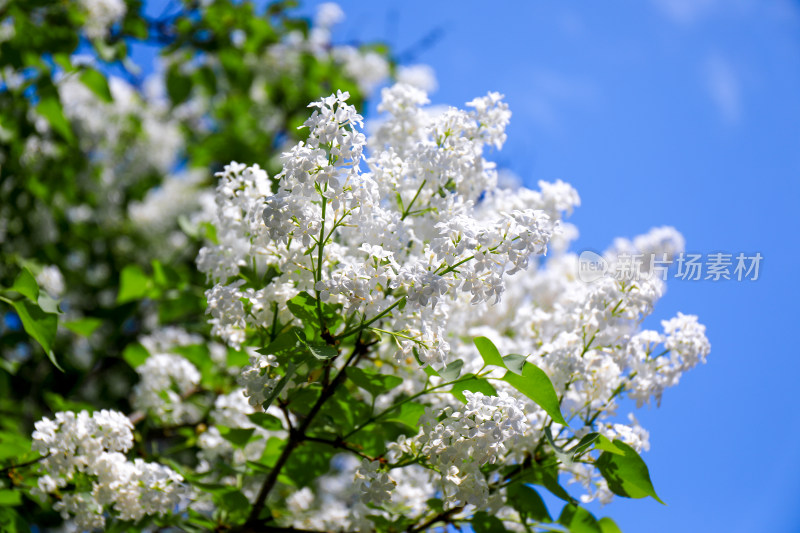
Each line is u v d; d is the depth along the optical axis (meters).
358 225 1.17
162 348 1.71
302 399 1.27
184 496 1.31
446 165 1.25
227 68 2.38
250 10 2.35
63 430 1.28
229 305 1.22
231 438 1.37
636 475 1.22
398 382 1.23
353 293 1.14
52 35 1.87
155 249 2.83
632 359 1.27
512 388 1.26
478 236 1.13
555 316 1.36
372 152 1.31
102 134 2.72
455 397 1.24
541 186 1.38
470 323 1.42
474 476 1.19
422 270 1.13
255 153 2.50
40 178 2.17
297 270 1.22
